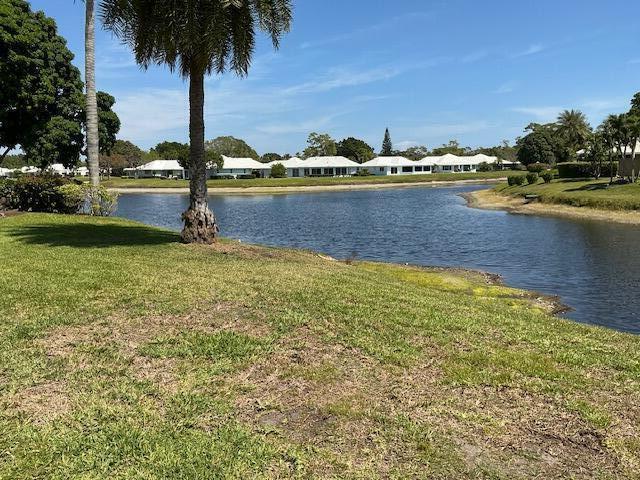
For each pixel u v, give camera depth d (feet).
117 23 45.62
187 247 47.09
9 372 17.57
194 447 13.32
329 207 171.22
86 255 40.01
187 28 41.29
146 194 258.16
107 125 108.99
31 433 13.76
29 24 85.56
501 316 28.89
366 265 56.13
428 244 85.97
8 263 35.42
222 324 23.11
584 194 139.13
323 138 476.54
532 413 15.75
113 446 13.26
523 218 123.75
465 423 15.02
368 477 12.32
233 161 383.65
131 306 25.44
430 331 23.52
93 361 18.71
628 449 13.82
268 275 34.71
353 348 20.76
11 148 96.73
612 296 48.16
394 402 16.26
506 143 543.80
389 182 328.08
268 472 12.42
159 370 18.17
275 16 45.03
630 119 155.53
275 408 15.66
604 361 21.01
